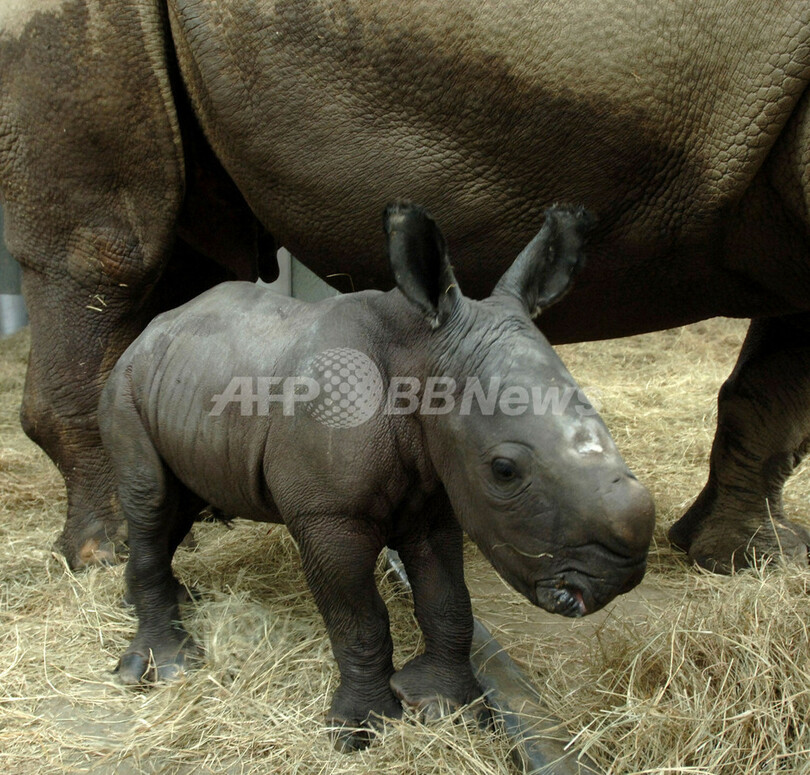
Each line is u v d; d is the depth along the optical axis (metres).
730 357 9.12
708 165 2.96
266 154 3.51
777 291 3.33
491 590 3.65
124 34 3.45
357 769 2.43
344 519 2.52
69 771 2.53
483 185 3.29
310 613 3.33
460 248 3.47
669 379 7.91
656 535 4.24
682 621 2.97
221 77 3.42
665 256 3.30
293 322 2.74
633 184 3.13
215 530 4.26
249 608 3.29
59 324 3.93
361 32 3.16
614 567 2.05
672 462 5.37
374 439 2.45
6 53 3.58
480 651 2.98
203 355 2.83
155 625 3.06
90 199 3.74
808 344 3.71
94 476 4.04
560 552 2.11
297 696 2.80
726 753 2.38
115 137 3.60
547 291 2.52
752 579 3.42
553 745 2.48
